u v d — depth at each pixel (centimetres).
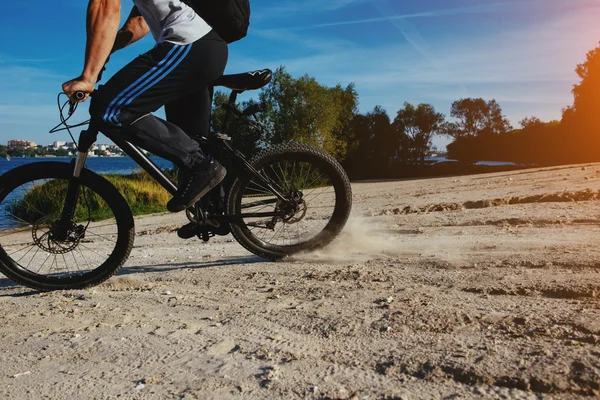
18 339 229
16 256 402
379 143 5134
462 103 6856
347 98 4400
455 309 213
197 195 322
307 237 392
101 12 288
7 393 172
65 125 314
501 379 149
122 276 363
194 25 296
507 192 755
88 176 332
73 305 283
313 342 194
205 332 215
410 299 236
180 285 318
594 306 203
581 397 137
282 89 3650
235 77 333
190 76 299
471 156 6794
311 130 3725
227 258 412
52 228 341
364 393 150
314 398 150
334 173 377
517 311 205
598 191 588
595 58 4619
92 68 288
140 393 163
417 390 149
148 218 1130
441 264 312
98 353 201
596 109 4691
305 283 292
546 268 280
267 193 366
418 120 5678
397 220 543
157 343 206
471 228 452
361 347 184
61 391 170
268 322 222
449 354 169
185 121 342
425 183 1557
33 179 335
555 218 452
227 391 159
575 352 159
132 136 304
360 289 266
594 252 304
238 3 302
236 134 351
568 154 5272
